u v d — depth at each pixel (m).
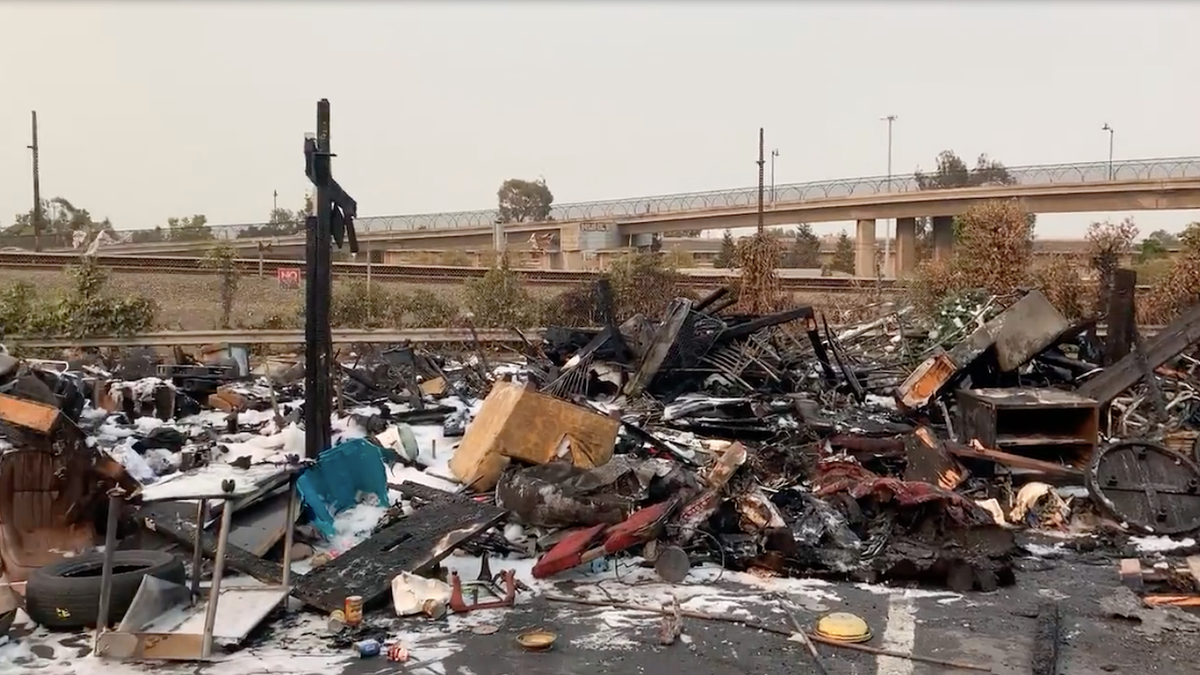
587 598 6.94
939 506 7.78
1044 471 9.62
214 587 5.77
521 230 54.69
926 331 18.77
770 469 9.89
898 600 6.97
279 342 22.56
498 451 9.45
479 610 6.64
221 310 27.03
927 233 62.62
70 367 15.68
